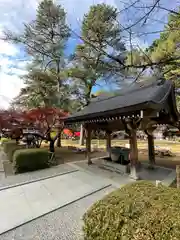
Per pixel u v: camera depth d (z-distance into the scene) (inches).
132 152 299.6
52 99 610.5
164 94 275.1
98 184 264.2
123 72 135.6
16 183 273.6
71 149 721.6
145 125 299.1
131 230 66.6
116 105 298.0
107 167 368.2
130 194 89.0
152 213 70.8
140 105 233.9
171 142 973.2
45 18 373.4
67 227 151.2
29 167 361.1
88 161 409.4
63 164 422.3
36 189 245.1
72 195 222.1
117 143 959.6
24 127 493.0
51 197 216.5
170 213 69.6
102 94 475.2
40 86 653.9
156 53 190.4
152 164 362.6
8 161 499.8
